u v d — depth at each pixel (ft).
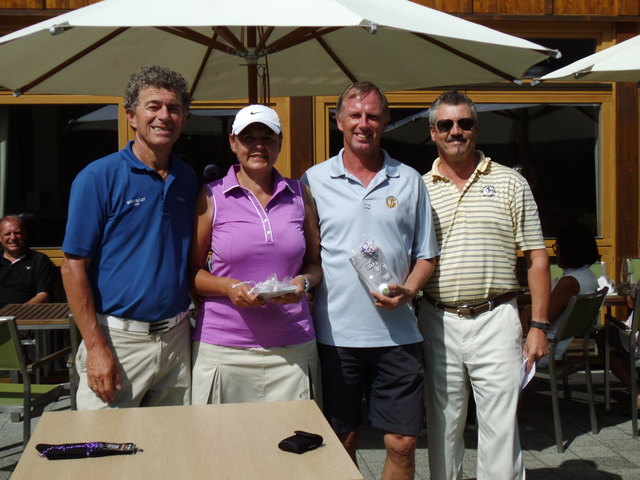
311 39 14.49
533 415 17.69
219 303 9.99
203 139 21.63
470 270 10.81
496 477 10.82
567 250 16.39
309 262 10.62
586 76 16.79
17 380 17.65
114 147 21.44
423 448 15.39
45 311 16.96
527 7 21.42
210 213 9.98
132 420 7.98
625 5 21.68
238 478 6.45
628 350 17.06
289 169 21.47
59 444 7.27
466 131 10.77
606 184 22.33
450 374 11.12
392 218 10.28
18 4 20.16
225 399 10.05
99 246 9.48
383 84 16.16
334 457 6.91
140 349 9.61
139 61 15.07
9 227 19.62
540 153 22.34
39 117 21.31
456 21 11.91
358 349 10.43
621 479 13.74
